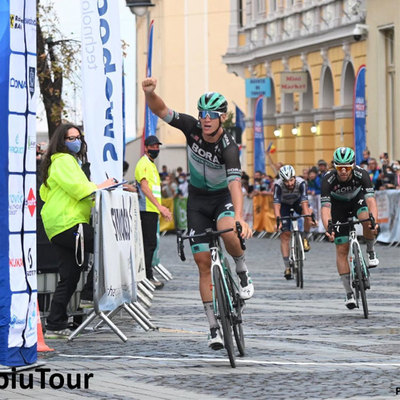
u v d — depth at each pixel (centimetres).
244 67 7275
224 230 1395
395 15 4991
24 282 1353
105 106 2006
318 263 3378
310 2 6059
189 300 2303
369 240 2125
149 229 2588
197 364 1420
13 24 1306
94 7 2006
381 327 1798
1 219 1316
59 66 3269
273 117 6875
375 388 1234
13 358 1352
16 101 1320
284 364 1410
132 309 1830
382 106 5175
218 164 1408
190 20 10931
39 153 2225
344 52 5622
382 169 4212
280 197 2722
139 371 1371
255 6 6994
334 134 5988
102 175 2005
